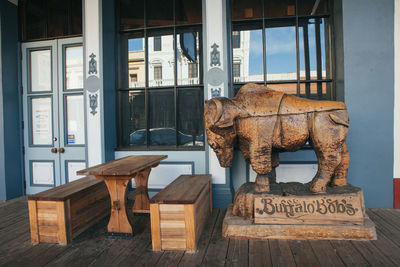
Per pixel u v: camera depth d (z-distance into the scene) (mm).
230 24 3189
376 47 2775
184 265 1740
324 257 1768
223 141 2146
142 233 2326
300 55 3166
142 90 3455
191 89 3324
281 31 3186
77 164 3604
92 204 2520
